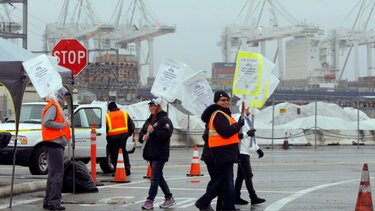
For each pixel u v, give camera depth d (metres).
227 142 17.59
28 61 19.41
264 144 69.75
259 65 19.55
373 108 148.50
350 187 26.22
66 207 20.16
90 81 131.62
